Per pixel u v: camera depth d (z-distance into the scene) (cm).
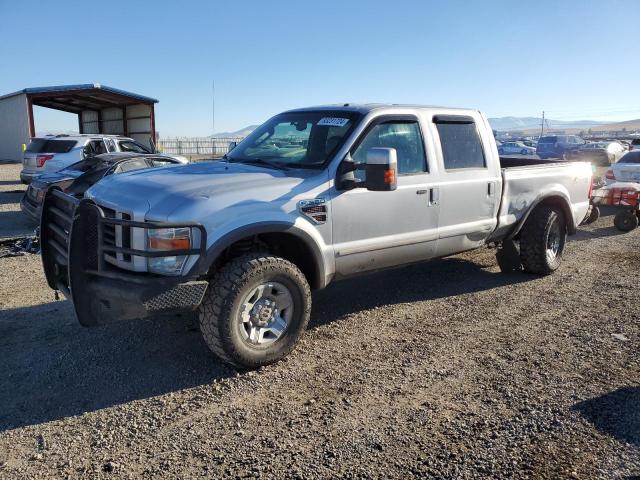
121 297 389
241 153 552
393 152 437
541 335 502
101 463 314
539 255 676
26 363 445
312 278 473
